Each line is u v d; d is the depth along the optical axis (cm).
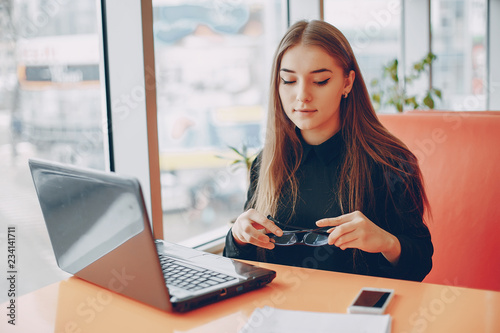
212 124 229
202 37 224
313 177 138
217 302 96
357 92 135
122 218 87
